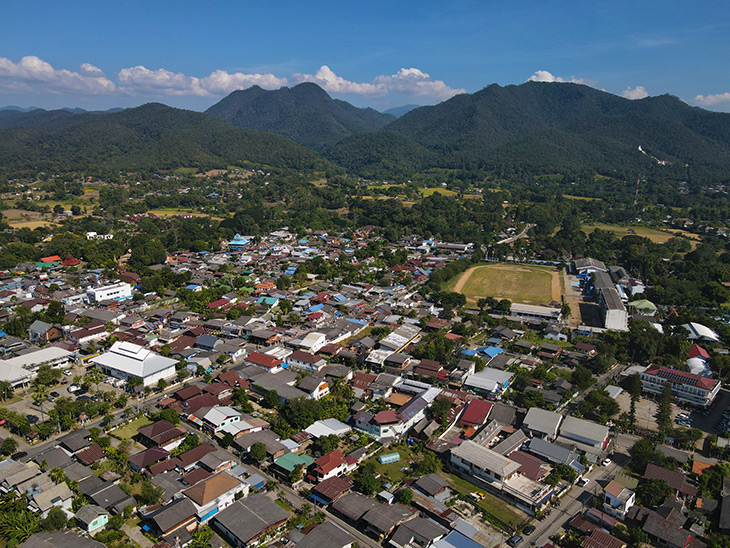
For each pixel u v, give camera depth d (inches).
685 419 4293.8
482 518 3061.0
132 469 3371.1
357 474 3432.6
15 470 3125.0
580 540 2827.3
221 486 3058.6
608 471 3587.6
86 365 5027.1
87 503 2984.7
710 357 5378.9
